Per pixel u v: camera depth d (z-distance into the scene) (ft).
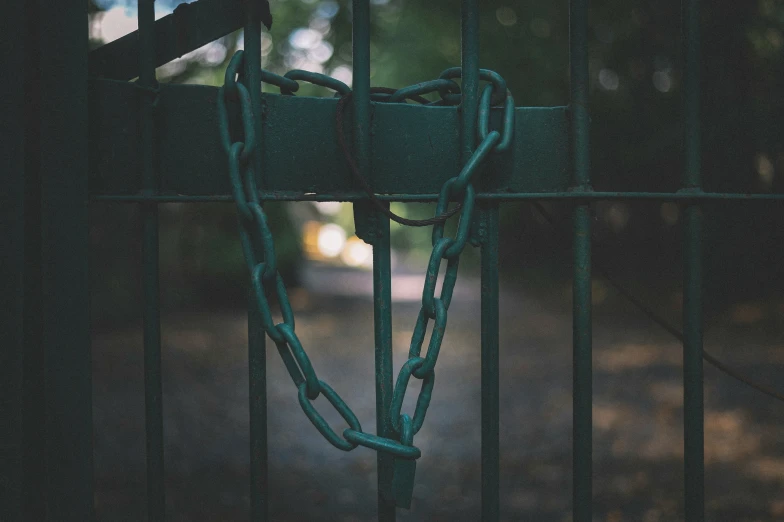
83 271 4.91
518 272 61.21
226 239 57.36
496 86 5.20
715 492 14.37
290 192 5.13
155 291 5.05
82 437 4.98
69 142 4.84
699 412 5.28
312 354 34.81
